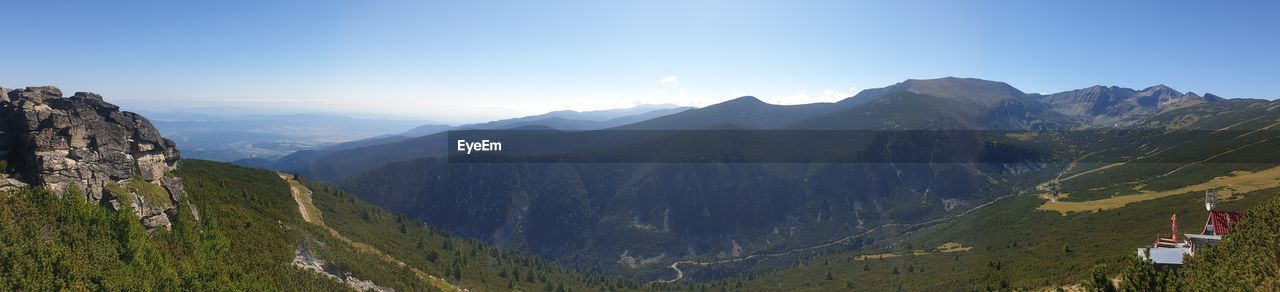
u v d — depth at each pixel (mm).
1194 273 43031
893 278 126375
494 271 132000
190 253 50344
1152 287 42750
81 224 42656
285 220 81438
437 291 87438
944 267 123125
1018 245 125188
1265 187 133500
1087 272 68875
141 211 50688
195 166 91125
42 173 44500
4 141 45500
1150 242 86438
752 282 171125
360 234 104688
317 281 64312
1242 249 40438
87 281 37125
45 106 49000
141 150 56344
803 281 152875
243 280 51094
